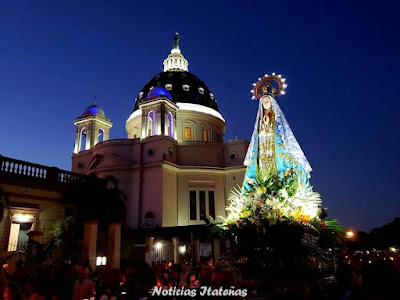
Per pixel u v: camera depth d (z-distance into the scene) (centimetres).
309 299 513
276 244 1096
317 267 1118
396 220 4994
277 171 1522
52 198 2089
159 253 2741
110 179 2292
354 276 686
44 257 1688
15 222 1958
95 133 4925
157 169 4172
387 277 420
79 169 4734
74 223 2008
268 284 998
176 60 6369
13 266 1669
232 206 1336
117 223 1816
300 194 1285
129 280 479
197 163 4578
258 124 1875
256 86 1947
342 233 1287
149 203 4081
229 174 4578
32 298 940
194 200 4381
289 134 1834
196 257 2673
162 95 4538
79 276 955
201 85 5612
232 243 1291
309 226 1168
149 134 4641
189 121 5056
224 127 5609
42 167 2078
